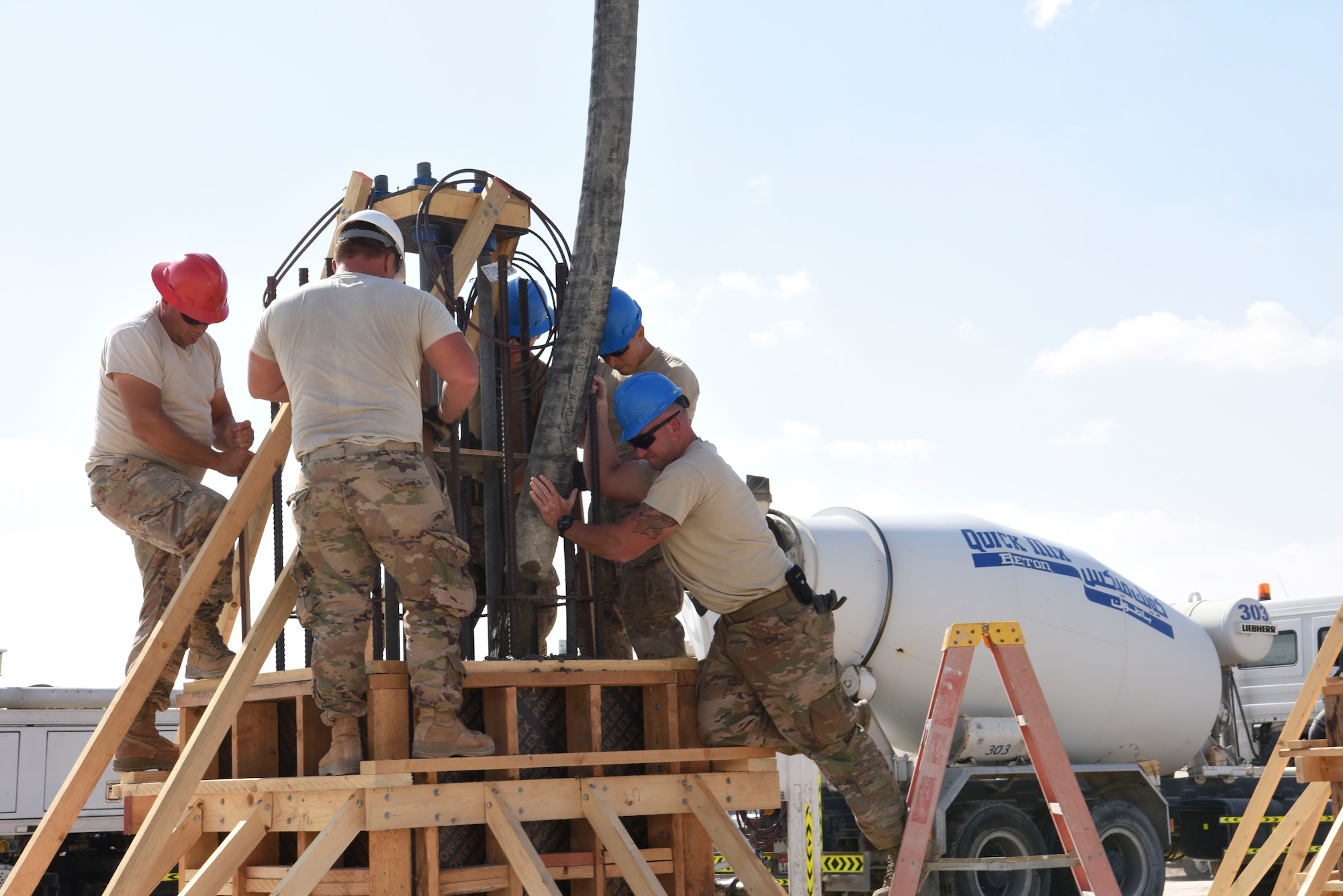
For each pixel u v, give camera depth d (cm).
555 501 470
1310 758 591
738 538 477
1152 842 1104
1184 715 1159
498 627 527
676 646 564
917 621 1018
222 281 480
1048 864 977
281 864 461
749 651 480
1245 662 1252
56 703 1111
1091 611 1091
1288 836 723
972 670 1037
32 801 1089
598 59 505
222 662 503
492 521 524
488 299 530
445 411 443
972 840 1005
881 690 1030
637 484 519
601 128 500
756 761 490
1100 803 1095
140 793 480
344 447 399
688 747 484
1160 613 1168
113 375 473
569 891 472
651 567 556
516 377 536
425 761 401
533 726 461
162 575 490
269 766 483
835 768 514
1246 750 1343
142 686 441
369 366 405
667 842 476
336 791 402
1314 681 738
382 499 397
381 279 423
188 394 499
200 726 414
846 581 1010
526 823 450
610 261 495
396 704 419
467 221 522
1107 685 1095
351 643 404
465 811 412
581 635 555
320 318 411
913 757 1033
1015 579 1058
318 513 402
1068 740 1108
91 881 1155
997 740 1014
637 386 490
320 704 406
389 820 392
